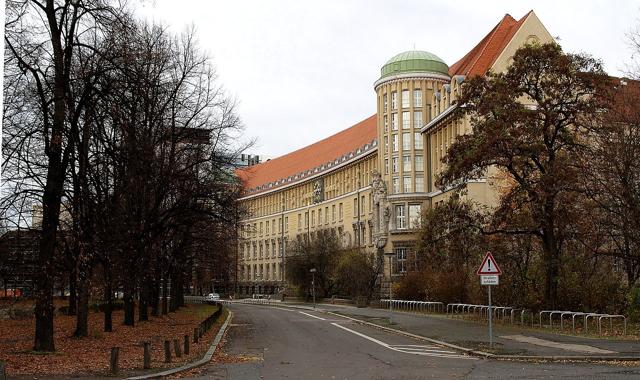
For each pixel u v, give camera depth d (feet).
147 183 94.79
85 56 71.00
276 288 412.77
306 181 384.68
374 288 230.68
